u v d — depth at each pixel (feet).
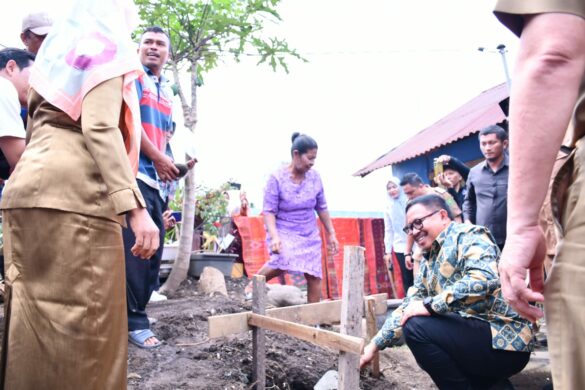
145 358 9.54
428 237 9.82
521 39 3.82
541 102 3.63
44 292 5.68
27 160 6.01
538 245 3.97
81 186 5.83
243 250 20.53
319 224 22.43
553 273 3.76
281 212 15.02
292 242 14.85
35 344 5.61
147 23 17.29
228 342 10.91
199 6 17.60
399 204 20.70
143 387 8.50
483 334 8.79
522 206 3.82
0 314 10.52
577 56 3.63
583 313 3.47
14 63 8.43
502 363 8.83
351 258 8.31
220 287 16.70
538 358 12.81
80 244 5.72
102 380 5.66
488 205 14.52
